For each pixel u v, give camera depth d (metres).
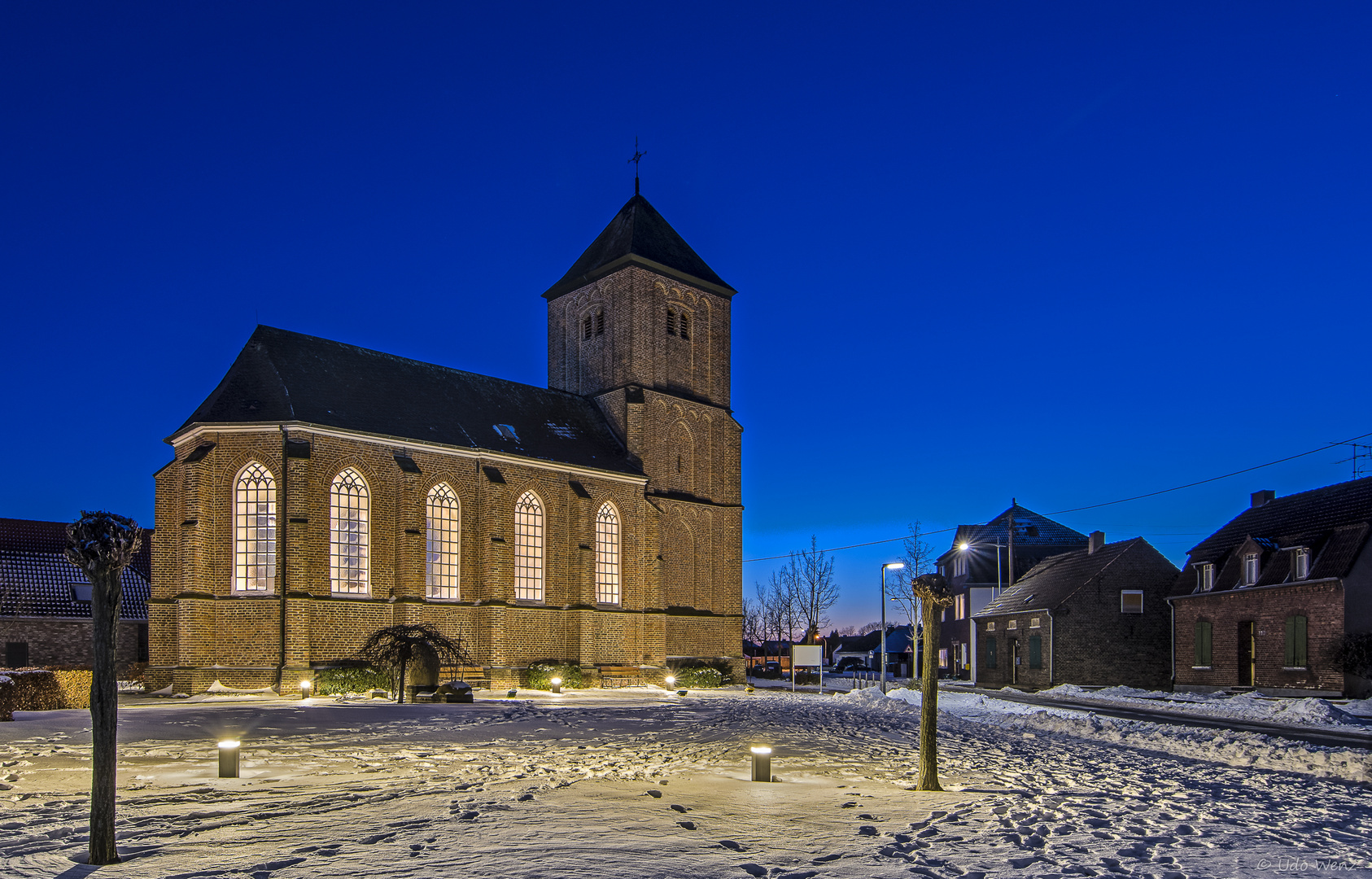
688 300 60.16
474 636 45.59
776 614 101.12
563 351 61.12
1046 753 20.05
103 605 9.02
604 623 51.09
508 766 15.59
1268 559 42.44
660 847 9.23
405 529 42.88
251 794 12.32
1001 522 74.31
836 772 15.79
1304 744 20.11
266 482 40.47
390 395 46.53
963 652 69.19
